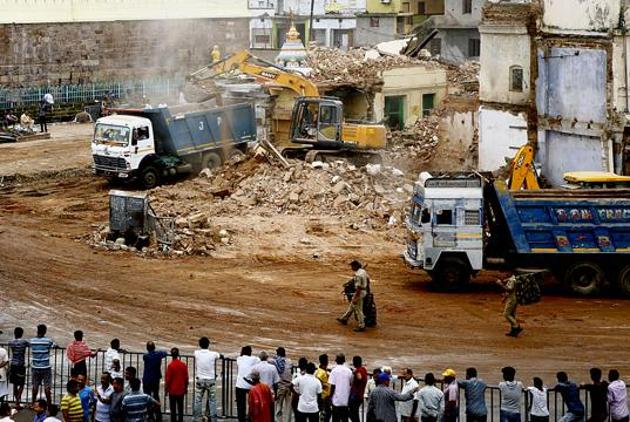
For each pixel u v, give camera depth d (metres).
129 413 30.14
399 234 57.06
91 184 70.25
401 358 39.34
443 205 47.25
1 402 33.03
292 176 62.12
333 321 43.56
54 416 29.38
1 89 96.88
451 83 90.56
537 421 30.95
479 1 110.25
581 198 47.12
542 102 66.12
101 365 38.44
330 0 135.62
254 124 73.00
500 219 47.75
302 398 31.33
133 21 105.94
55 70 101.38
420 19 132.38
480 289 48.69
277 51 114.38
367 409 31.22
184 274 50.00
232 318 43.84
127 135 67.38
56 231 57.66
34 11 101.81
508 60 67.31
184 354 39.44
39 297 46.44
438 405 30.67
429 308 45.50
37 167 74.94
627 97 61.25
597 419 31.77
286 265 51.91
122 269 50.66
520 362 39.06
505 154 68.31
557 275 47.88
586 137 63.25
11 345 34.84
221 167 68.50
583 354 40.03
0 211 62.41
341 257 53.47
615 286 47.91
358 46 124.44
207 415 33.03
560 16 64.19
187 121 69.19
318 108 69.94
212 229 55.88
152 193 63.12
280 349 33.16
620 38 60.75
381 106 84.81
